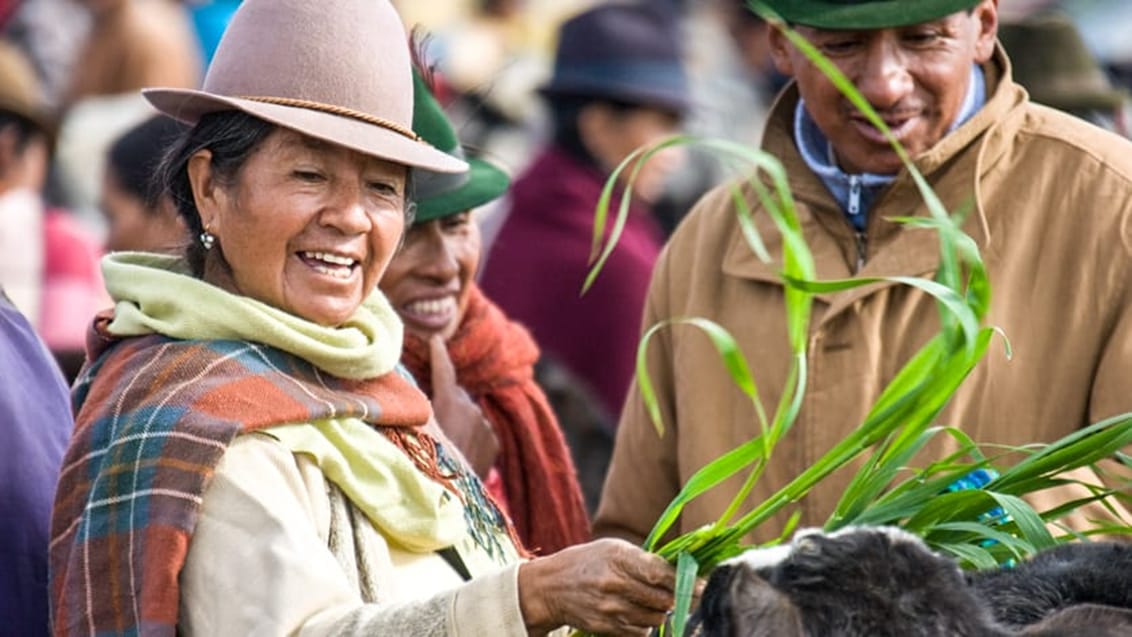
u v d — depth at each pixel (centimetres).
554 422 910
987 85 812
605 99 1177
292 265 649
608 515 859
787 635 496
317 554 614
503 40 1650
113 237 1139
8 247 1130
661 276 848
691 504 805
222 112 650
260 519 613
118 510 620
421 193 849
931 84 782
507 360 898
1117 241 775
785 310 806
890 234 796
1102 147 792
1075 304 775
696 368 816
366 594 638
